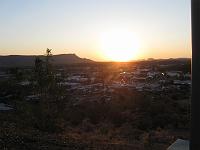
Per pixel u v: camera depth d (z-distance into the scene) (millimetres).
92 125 23969
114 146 13969
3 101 35812
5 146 11078
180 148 10086
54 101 21812
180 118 28719
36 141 12570
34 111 20406
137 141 17141
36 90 21875
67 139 14148
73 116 27625
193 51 5621
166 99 42531
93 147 13070
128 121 28750
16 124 17719
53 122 19922
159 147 15117
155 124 27281
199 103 5555
